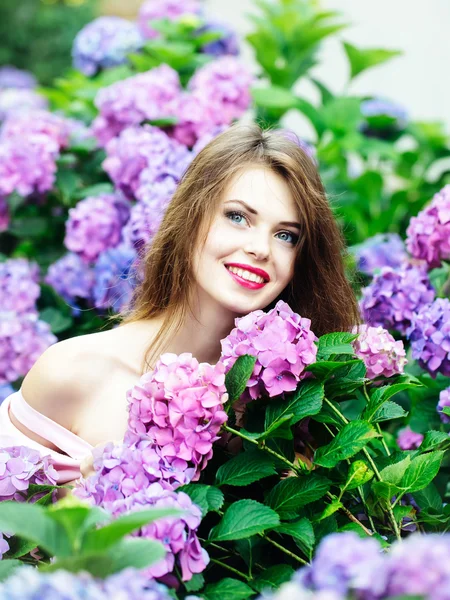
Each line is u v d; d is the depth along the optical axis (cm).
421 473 156
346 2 557
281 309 163
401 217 328
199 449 150
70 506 114
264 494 162
